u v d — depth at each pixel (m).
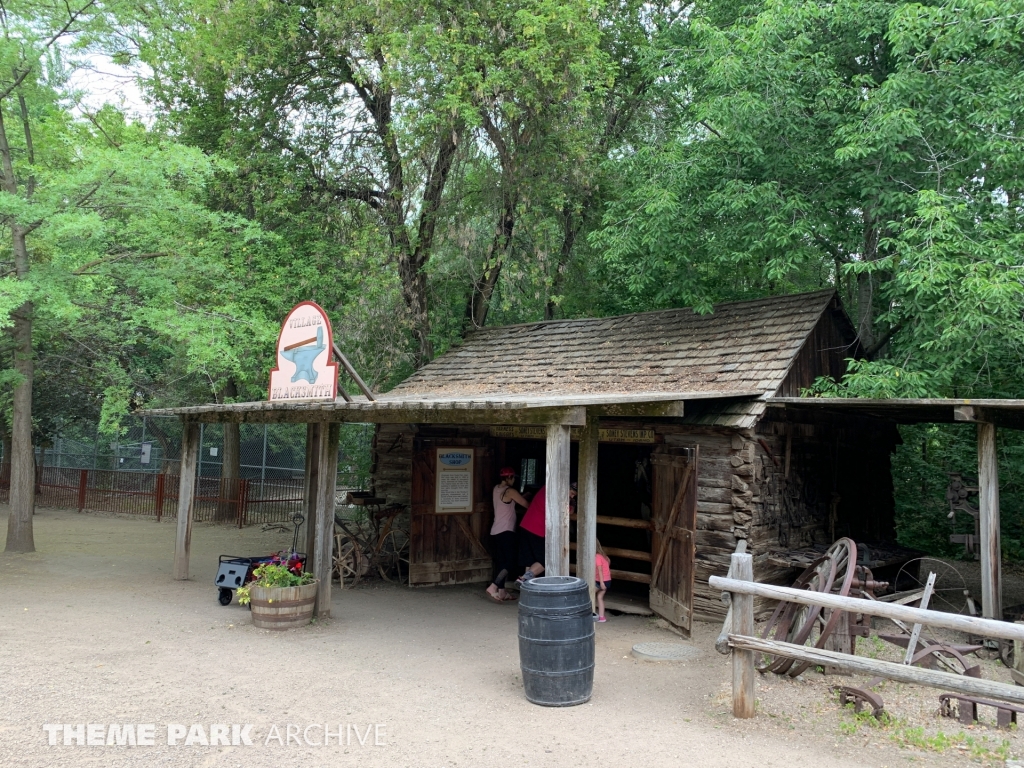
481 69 14.62
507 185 15.52
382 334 16.03
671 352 12.05
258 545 15.86
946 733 5.80
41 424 23.58
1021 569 15.16
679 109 17.16
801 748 5.40
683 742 5.48
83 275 12.25
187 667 7.07
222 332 12.59
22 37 13.32
